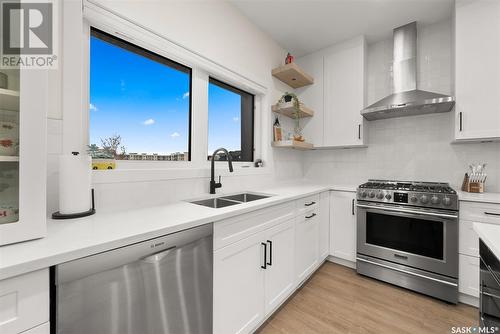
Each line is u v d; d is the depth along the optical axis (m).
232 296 1.23
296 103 2.41
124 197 1.29
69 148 1.09
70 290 0.66
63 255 0.63
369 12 2.12
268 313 1.51
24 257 0.59
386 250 2.05
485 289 0.86
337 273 2.26
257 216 1.40
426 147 2.39
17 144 0.72
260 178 2.37
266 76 2.48
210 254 1.09
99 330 0.73
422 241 1.89
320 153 3.09
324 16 2.18
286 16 2.19
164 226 0.89
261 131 2.52
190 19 1.66
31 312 0.59
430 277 1.83
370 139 2.72
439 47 2.30
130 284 0.80
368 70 2.72
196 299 1.03
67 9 1.07
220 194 1.81
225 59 1.95
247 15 2.17
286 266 1.71
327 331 1.46
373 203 2.14
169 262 0.92
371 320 1.56
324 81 2.75
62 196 0.99
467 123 1.86
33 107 0.72
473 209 1.71
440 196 1.80
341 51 2.62
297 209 1.86
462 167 2.20
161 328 0.90
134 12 1.34
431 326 1.51
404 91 2.28
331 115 2.68
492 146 2.06
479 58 1.82
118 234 0.79
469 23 1.86
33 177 0.72
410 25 2.29
